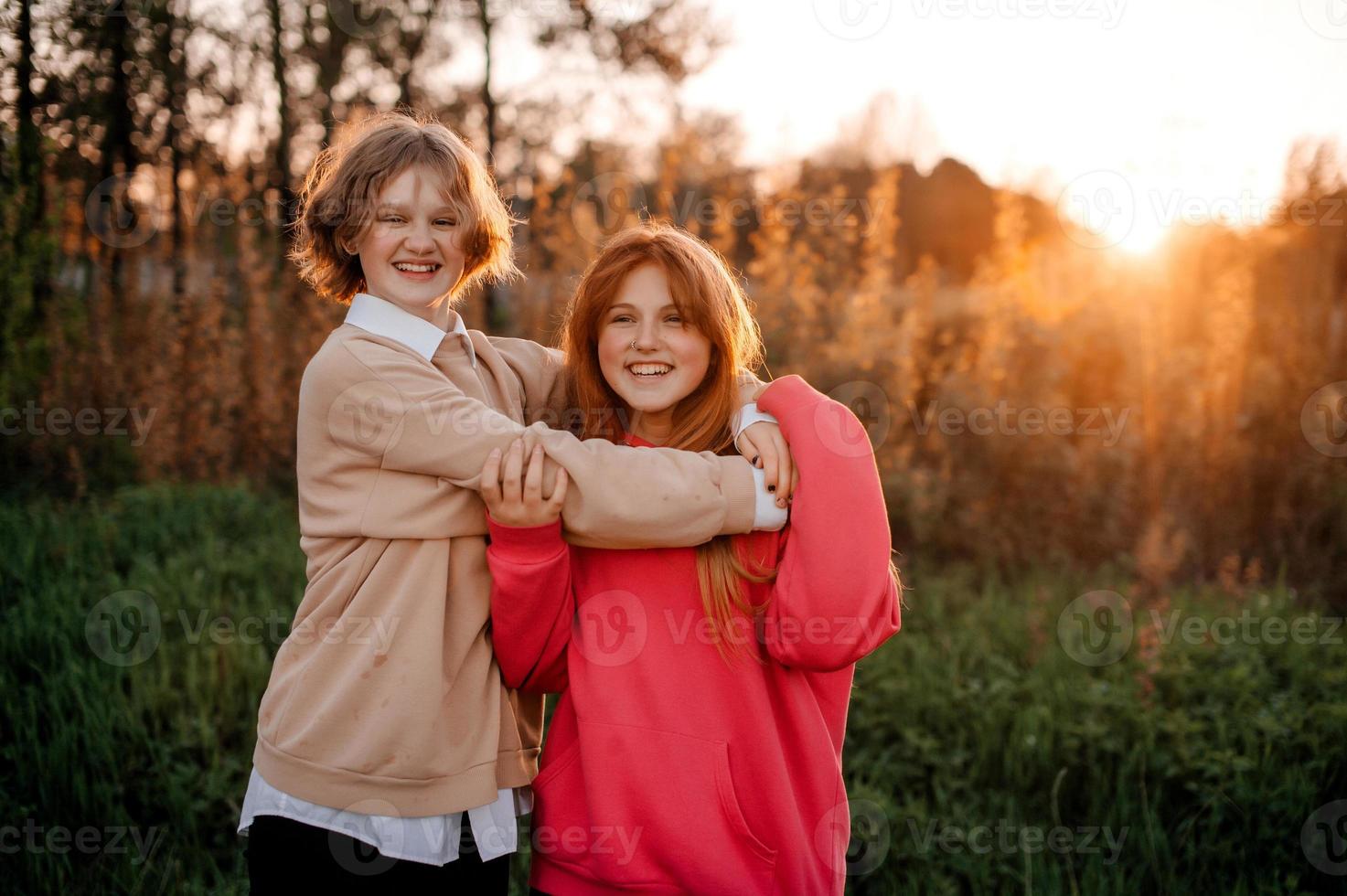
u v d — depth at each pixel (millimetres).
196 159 9289
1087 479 5590
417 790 1702
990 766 3275
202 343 6754
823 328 6137
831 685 1994
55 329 6742
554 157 10461
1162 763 3150
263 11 9906
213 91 9781
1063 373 5859
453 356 1940
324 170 2090
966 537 5488
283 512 6062
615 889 1813
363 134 1926
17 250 6578
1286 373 6059
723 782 1794
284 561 4953
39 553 4773
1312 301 6617
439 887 1742
